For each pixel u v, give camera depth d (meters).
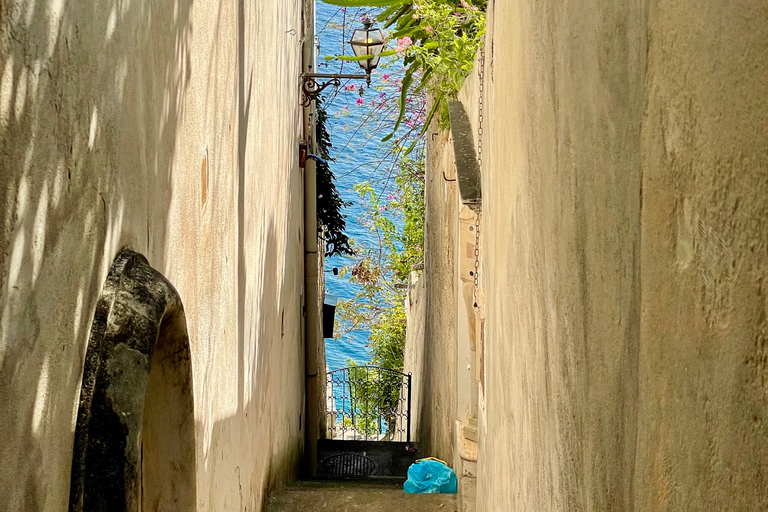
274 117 6.16
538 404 2.53
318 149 12.11
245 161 4.54
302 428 10.16
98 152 1.90
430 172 9.64
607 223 1.62
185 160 2.93
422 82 6.93
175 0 2.74
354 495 6.51
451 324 7.16
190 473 2.76
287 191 7.57
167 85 2.64
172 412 2.69
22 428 1.49
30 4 1.48
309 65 10.64
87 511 1.74
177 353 2.54
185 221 2.94
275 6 6.06
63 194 1.67
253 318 5.08
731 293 1.01
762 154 0.92
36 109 1.52
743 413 0.97
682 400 1.17
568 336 2.03
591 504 1.77
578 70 1.90
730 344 1.01
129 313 1.94
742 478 0.97
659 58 1.28
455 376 6.88
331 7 24.61
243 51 4.38
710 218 1.07
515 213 3.09
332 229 12.06
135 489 1.80
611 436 1.59
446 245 7.57
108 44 1.97
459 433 6.02
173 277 2.74
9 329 1.42
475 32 6.32
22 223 1.47
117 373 1.85
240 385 4.52
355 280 14.51
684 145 1.17
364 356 26.80
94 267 1.89
